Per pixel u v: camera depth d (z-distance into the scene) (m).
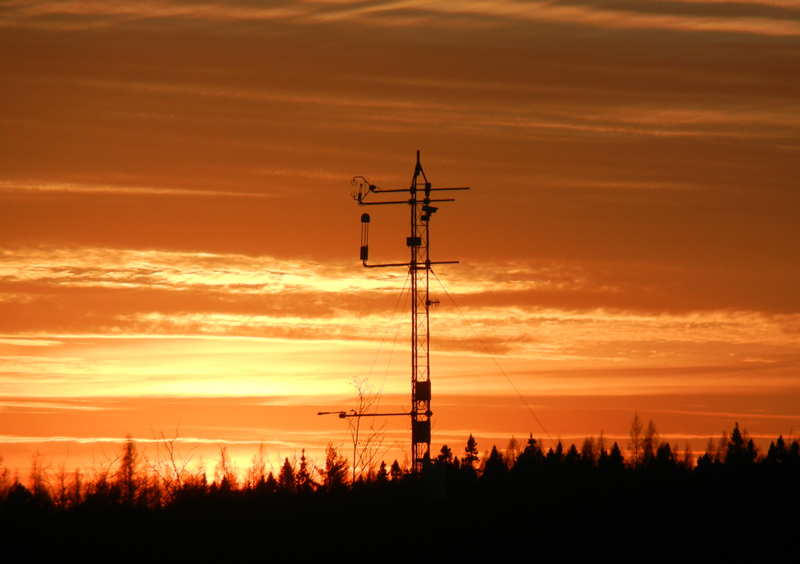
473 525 90.56
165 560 66.50
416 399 94.00
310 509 73.56
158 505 69.56
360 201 101.25
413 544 78.00
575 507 105.69
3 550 64.25
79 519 67.12
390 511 79.31
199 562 67.44
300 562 69.44
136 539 67.00
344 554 71.94
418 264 98.50
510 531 93.19
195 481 71.50
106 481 69.25
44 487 68.75
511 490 100.25
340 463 76.19
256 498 73.19
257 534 70.56
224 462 74.00
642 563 101.06
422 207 99.81
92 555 65.25
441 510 84.19
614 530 104.31
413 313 97.19
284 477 75.38
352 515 74.31
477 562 84.50
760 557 106.62
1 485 68.44
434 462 83.50
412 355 95.75
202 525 69.62
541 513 100.94
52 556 64.56
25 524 66.31
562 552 96.44
